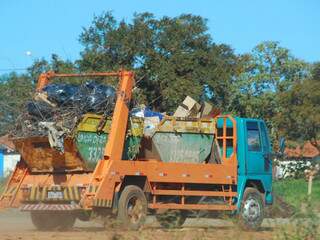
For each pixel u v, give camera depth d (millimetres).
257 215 38594
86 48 123812
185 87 117312
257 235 32031
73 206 33406
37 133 34094
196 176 36594
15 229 36438
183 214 37906
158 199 35656
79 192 33531
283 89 134250
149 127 36312
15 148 35844
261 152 39875
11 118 35469
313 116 119312
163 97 118875
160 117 36969
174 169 35875
